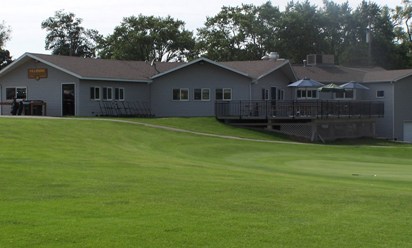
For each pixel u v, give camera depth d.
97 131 29.14
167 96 44.22
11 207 9.36
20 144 21.66
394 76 48.78
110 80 41.06
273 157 25.31
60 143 23.33
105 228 8.09
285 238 7.82
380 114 46.94
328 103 41.31
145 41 78.50
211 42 76.94
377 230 8.34
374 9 86.75
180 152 25.39
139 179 12.94
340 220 8.96
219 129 37.31
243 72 42.56
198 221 8.65
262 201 10.43
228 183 12.70
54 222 8.38
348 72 52.38
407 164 23.39
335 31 86.50
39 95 41.47
